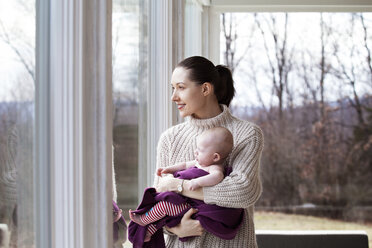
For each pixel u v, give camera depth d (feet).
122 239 6.41
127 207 6.95
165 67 9.11
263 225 22.49
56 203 4.34
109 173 4.59
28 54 3.91
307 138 22.34
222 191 5.65
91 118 4.53
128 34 6.87
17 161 3.75
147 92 8.26
